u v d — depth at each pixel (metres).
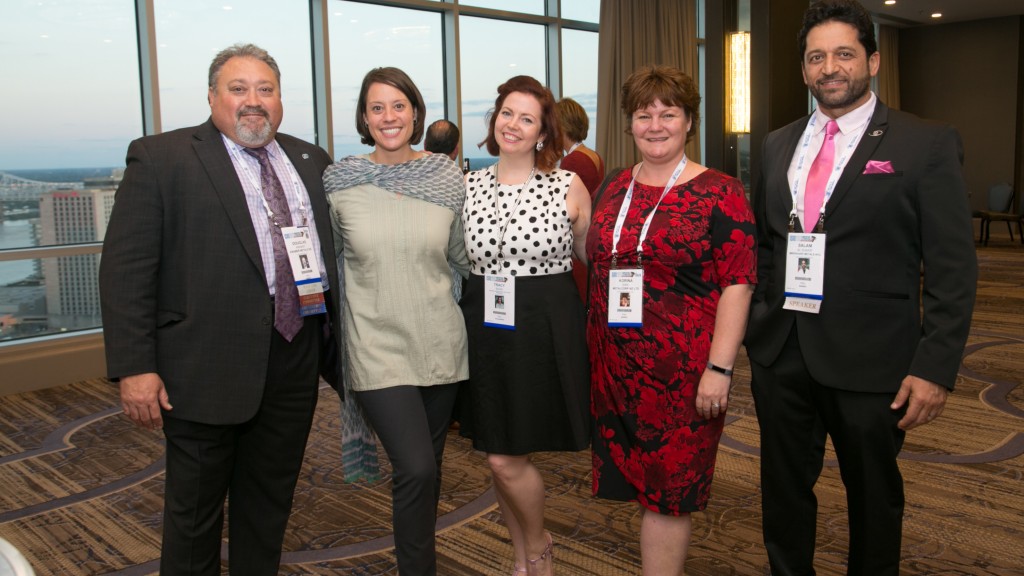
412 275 2.25
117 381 1.97
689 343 2.10
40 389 5.54
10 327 5.62
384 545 3.01
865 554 2.07
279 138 2.28
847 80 1.95
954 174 1.87
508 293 2.29
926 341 1.89
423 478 2.17
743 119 4.67
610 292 2.14
